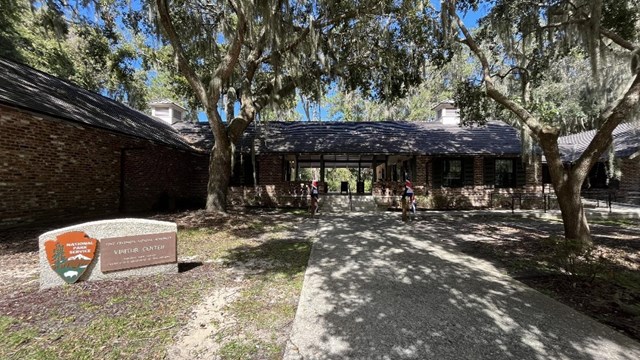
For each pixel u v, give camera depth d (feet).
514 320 10.62
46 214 26.50
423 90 92.53
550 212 42.98
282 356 8.36
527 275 15.49
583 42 23.99
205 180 52.60
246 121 36.32
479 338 9.40
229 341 9.09
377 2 29.68
